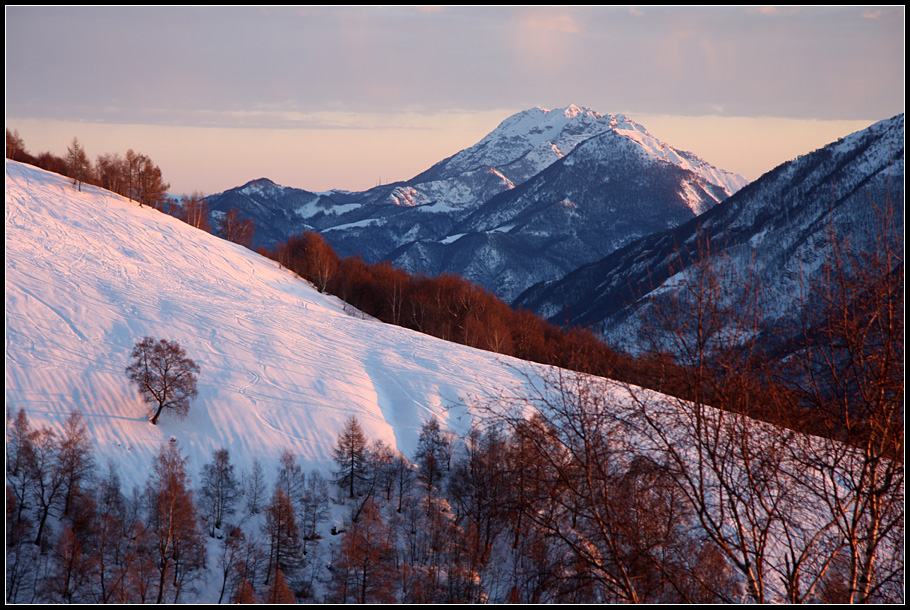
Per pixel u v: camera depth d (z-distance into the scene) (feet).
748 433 25.98
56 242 354.13
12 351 229.45
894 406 24.75
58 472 154.92
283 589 129.39
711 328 25.95
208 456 192.24
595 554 27.35
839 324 25.07
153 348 215.10
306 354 271.69
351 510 174.09
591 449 27.14
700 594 26.37
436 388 243.81
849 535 25.38
